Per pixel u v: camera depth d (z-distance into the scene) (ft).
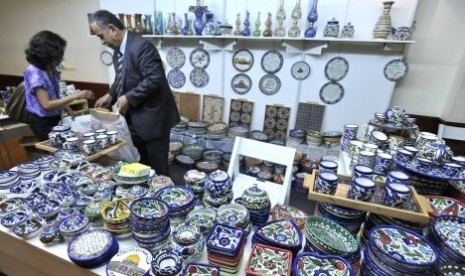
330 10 8.29
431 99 8.45
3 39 14.65
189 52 10.57
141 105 6.35
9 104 6.77
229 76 10.29
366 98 8.68
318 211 3.19
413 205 2.76
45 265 3.12
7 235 3.21
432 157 3.47
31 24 13.57
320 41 8.52
